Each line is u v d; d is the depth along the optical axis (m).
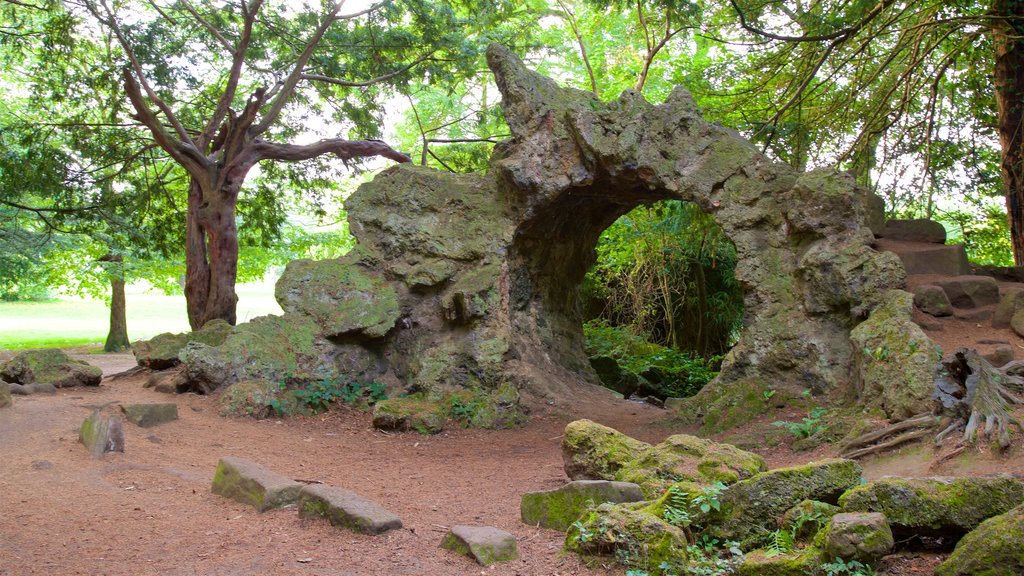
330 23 17.11
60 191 18.27
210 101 20.08
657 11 20.61
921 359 7.96
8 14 18.61
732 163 11.40
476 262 12.92
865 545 4.32
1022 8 13.13
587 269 15.93
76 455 7.95
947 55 14.82
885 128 15.59
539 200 12.48
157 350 13.80
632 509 5.29
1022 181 13.75
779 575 4.44
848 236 10.24
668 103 11.98
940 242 11.27
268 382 11.77
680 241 20.72
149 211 20.72
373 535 5.56
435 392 12.10
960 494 4.66
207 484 7.22
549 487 7.80
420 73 19.16
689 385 18.75
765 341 10.53
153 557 5.17
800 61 16.25
